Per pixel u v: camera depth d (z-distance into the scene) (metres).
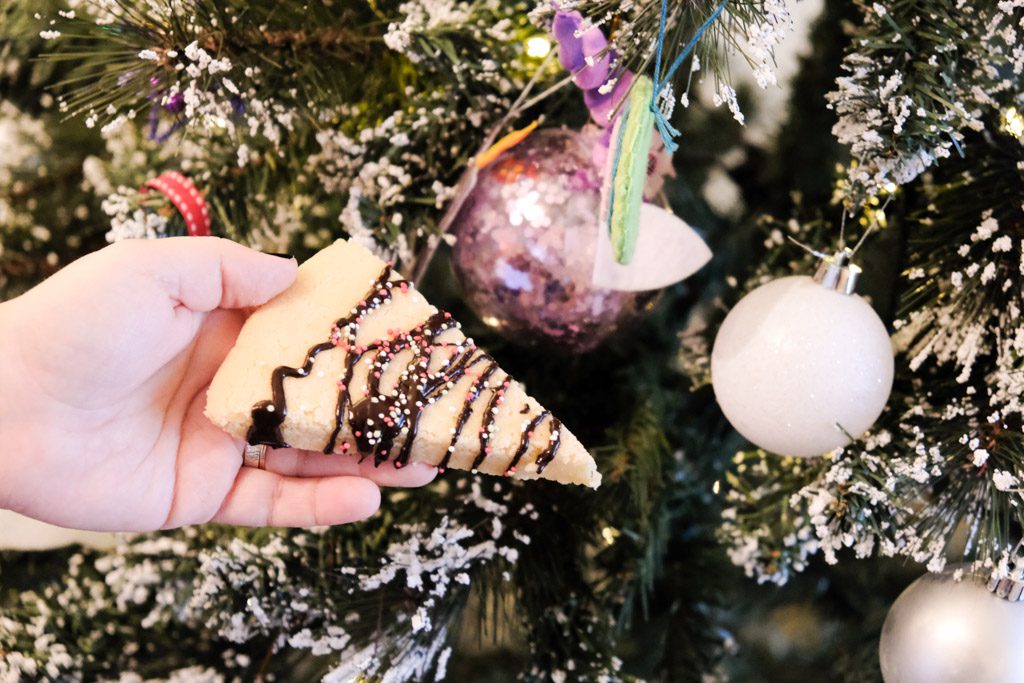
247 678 0.51
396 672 0.46
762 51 0.41
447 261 0.56
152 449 0.45
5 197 0.55
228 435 0.46
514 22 0.49
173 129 0.48
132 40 0.45
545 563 0.49
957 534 0.54
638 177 0.41
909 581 0.56
